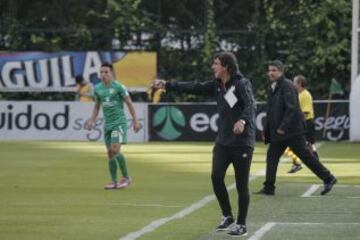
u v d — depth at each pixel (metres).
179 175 42.25
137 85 79.81
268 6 80.94
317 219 27.56
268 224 26.44
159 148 62.47
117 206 30.69
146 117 72.19
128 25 81.88
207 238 23.92
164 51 82.31
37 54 80.62
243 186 23.98
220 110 24.08
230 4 81.94
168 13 83.00
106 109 35.75
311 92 80.50
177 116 72.00
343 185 37.50
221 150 24.08
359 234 24.72
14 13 82.62
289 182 38.47
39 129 73.50
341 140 71.12
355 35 71.31
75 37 82.25
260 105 70.62
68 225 26.41
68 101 75.62
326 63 79.88
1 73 80.62
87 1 82.88
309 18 79.81
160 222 26.98
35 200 32.31
